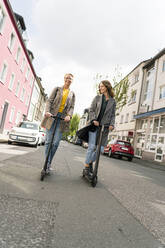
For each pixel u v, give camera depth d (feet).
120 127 97.91
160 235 7.03
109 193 12.03
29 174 13.80
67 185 12.39
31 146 42.80
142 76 80.94
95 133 14.70
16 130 39.24
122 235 6.61
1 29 52.75
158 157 58.18
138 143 74.08
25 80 88.28
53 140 14.62
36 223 6.56
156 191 15.17
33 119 134.62
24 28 73.67
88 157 14.80
